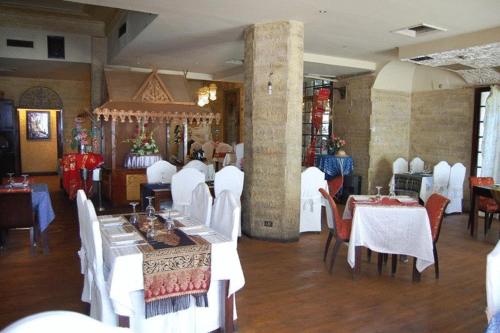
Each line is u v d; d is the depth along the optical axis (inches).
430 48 234.2
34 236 192.2
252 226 207.6
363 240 154.9
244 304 129.1
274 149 200.2
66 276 150.0
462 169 274.8
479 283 150.7
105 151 298.2
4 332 42.5
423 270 159.9
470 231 228.2
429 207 159.9
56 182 397.7
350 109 332.8
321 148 367.2
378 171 319.9
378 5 171.6
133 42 254.8
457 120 294.4
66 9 331.6
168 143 315.3
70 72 408.2
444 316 123.0
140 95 286.7
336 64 288.5
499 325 75.6
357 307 128.4
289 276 154.9
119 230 110.9
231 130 495.5
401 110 326.3
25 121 453.7
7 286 139.9
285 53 195.8
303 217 221.6
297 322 117.4
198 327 103.8
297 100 200.2
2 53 333.1
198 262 96.4
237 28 214.2
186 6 177.3
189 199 190.7
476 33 210.8
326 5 172.2
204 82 506.6
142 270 90.7
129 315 90.2
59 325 45.4
